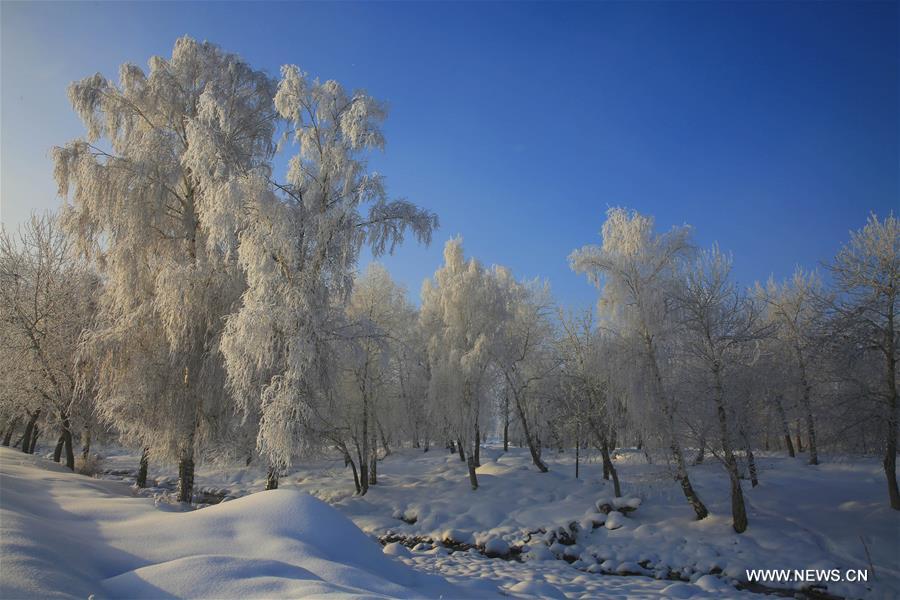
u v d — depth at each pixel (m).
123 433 18.55
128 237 17.33
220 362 17.36
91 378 18.64
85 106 18.14
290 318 16.03
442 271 28.11
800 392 20.88
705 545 15.88
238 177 16.42
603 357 19.08
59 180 17.86
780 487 20.67
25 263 22.75
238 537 8.18
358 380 24.25
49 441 41.75
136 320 17.09
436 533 19.05
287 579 6.35
